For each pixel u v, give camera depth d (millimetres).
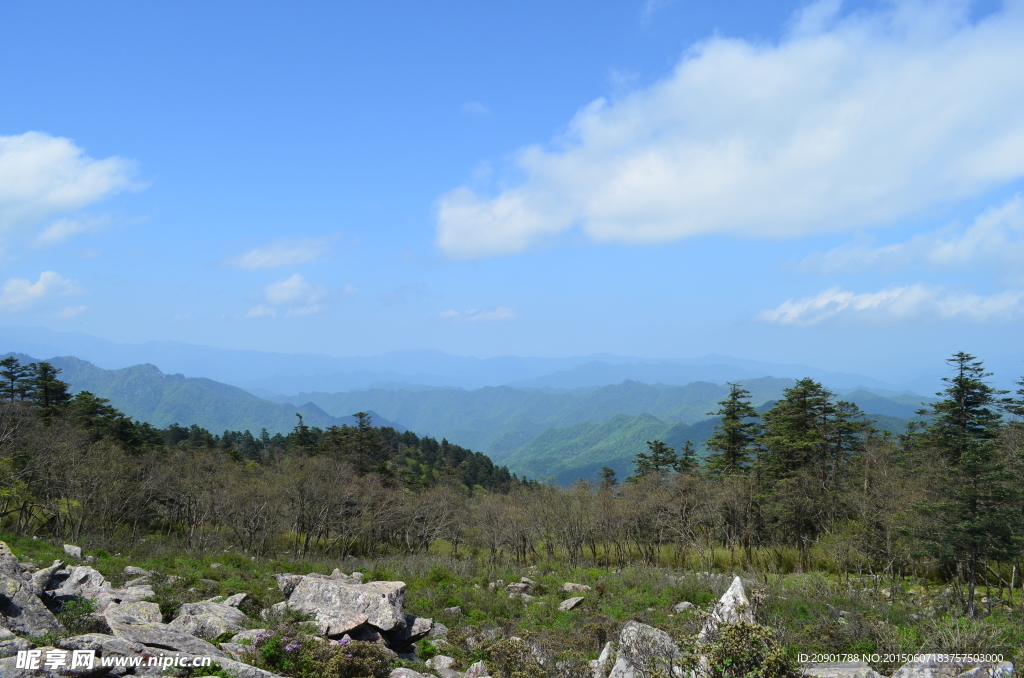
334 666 13156
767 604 18141
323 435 93750
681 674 11562
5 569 14117
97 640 11117
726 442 55656
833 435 51250
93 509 47281
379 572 33094
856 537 37719
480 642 18750
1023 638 14883
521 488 86062
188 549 42031
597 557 55094
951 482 30016
